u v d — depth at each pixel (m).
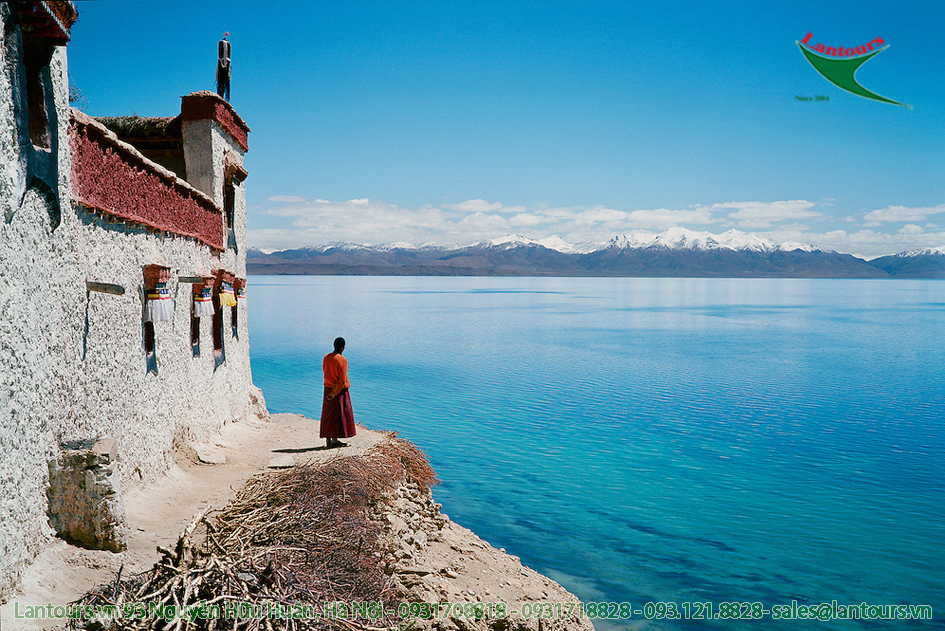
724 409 35.25
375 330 80.12
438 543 11.70
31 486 6.25
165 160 15.34
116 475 7.20
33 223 6.32
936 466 24.50
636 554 15.65
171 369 11.13
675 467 23.88
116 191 8.66
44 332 6.57
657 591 13.62
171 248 11.16
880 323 101.88
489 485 21.03
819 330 87.75
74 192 7.35
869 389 42.25
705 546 16.28
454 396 37.53
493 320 101.25
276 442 14.62
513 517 18.03
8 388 5.76
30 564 6.06
